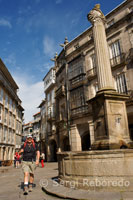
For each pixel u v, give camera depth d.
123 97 6.25
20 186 6.15
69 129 19.44
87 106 17.50
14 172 12.52
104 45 7.12
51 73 29.55
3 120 28.95
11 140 33.91
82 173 4.67
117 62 15.81
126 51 15.53
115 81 16.02
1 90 28.88
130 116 15.13
